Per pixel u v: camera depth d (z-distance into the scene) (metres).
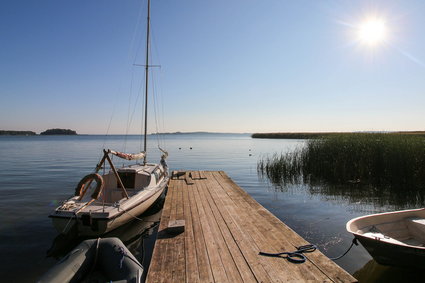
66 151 50.44
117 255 5.60
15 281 6.32
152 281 4.61
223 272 4.90
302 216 10.97
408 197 13.98
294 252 5.65
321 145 20.69
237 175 22.48
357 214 11.19
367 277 6.29
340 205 12.65
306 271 4.90
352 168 17.69
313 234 8.98
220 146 69.12
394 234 7.31
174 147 65.94
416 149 15.38
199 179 15.58
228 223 7.62
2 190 16.34
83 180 9.03
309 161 20.38
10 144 78.75
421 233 7.16
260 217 8.18
